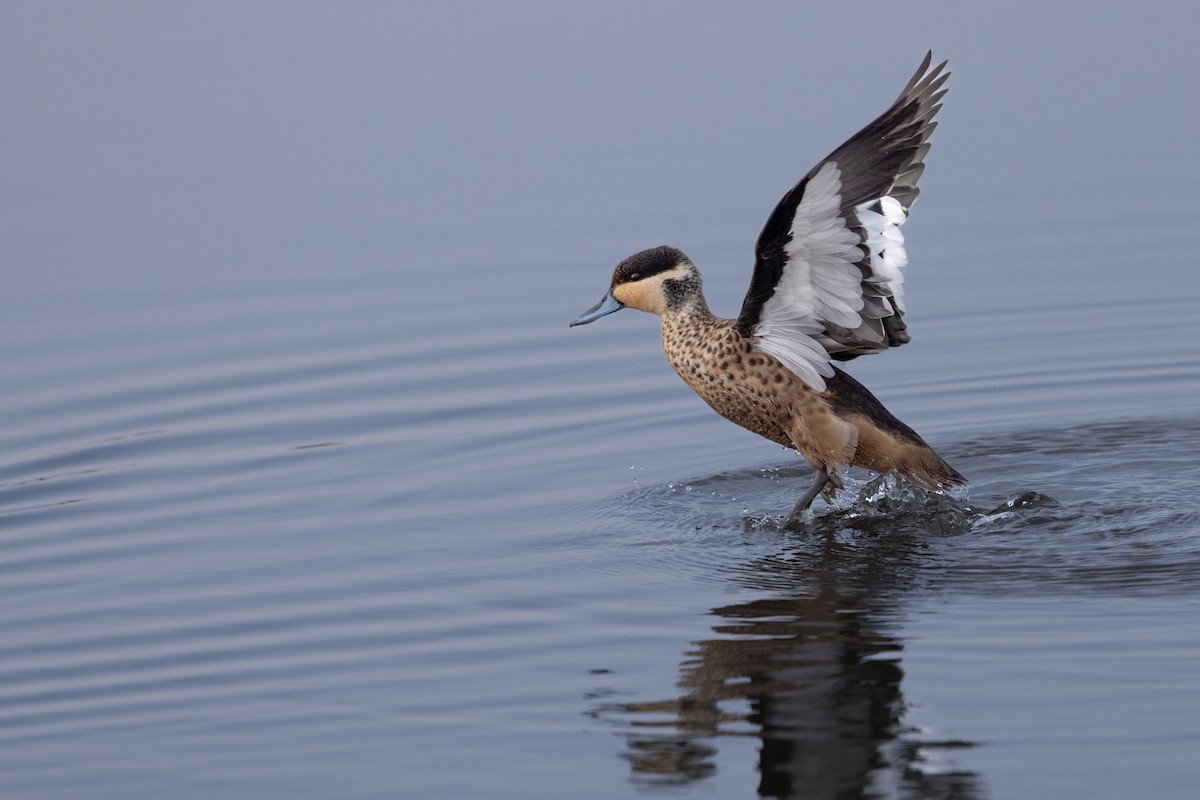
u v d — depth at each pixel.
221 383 16.61
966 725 8.62
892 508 12.56
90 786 8.59
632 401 15.95
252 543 12.53
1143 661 9.30
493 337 17.72
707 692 9.22
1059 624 9.94
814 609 10.45
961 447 14.37
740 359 12.45
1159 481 13.02
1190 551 11.21
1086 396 15.62
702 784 8.13
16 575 12.05
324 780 8.48
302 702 9.49
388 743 8.88
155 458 14.76
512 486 13.73
